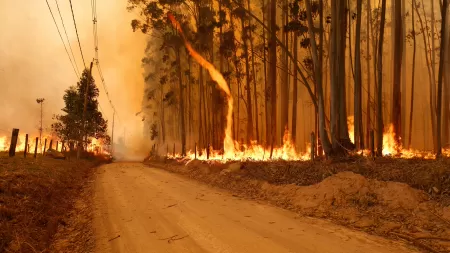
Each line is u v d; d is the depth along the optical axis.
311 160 14.04
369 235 6.54
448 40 25.62
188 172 22.02
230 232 6.83
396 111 16.36
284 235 6.58
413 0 28.62
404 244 5.93
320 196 9.38
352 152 13.15
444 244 5.73
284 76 25.67
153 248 5.89
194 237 6.50
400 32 16.75
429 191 7.89
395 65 16.53
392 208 7.65
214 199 11.13
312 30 14.45
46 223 7.39
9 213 6.73
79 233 7.09
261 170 14.94
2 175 9.70
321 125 14.18
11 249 5.35
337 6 14.98
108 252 5.76
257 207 9.64
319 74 14.40
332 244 5.95
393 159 11.38
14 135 17.64
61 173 16.02
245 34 29.61
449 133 26.97
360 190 8.74
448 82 25.47
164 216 8.46
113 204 10.27
